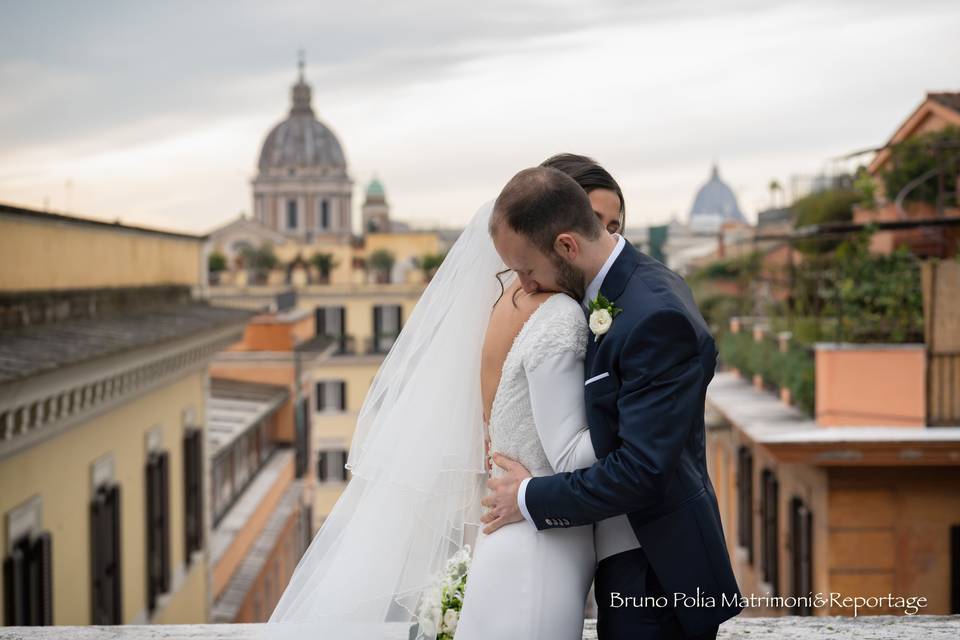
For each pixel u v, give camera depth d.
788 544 13.42
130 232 15.49
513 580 2.56
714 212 150.50
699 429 2.57
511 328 2.64
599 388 2.44
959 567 11.30
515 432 2.60
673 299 2.42
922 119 18.58
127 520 12.98
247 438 23.61
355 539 2.97
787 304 16.59
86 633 4.06
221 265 70.38
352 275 65.19
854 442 10.98
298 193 154.75
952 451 10.95
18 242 10.94
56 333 11.35
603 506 2.38
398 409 2.91
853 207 17.80
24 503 9.42
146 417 13.95
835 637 3.83
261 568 20.05
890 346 11.72
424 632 2.99
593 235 2.52
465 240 2.94
